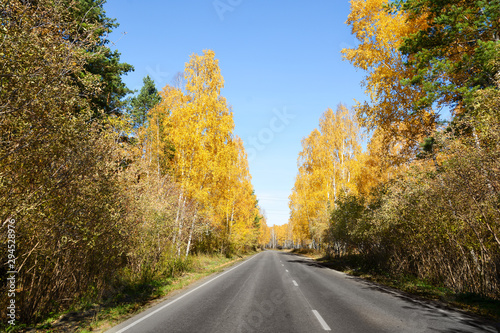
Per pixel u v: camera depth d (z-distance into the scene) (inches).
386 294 340.8
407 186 423.2
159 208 429.4
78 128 204.5
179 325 203.9
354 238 698.2
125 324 213.2
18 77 151.8
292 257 1414.9
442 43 416.2
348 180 1053.8
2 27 146.1
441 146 350.3
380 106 526.3
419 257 461.4
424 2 416.8
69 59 188.1
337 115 1123.3
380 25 518.3
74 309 258.8
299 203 1611.7
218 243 1230.9
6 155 168.9
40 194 200.5
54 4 176.6
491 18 340.5
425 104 417.1
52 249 232.1
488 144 281.4
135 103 1091.9
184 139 677.9
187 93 749.3
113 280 359.9
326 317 223.5
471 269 336.8
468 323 203.8
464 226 330.3
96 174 243.0
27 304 214.8
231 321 212.8
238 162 1315.2
